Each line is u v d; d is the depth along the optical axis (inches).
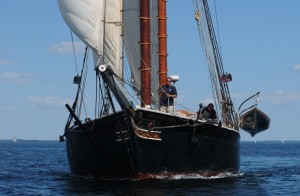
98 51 1187.9
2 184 1258.6
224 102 1489.9
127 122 1112.8
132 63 1346.0
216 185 1165.7
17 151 5029.5
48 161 2618.1
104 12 1200.8
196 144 1215.6
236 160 1433.3
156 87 1365.7
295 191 1161.4
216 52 1520.7
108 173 1201.4
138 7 1359.5
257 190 1138.7
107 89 1138.0
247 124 1569.9
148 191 1037.8
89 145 1195.3
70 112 1176.8
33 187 1187.3
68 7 1178.6
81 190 1081.4
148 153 1146.0
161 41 1387.8
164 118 1151.0
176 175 1205.1
